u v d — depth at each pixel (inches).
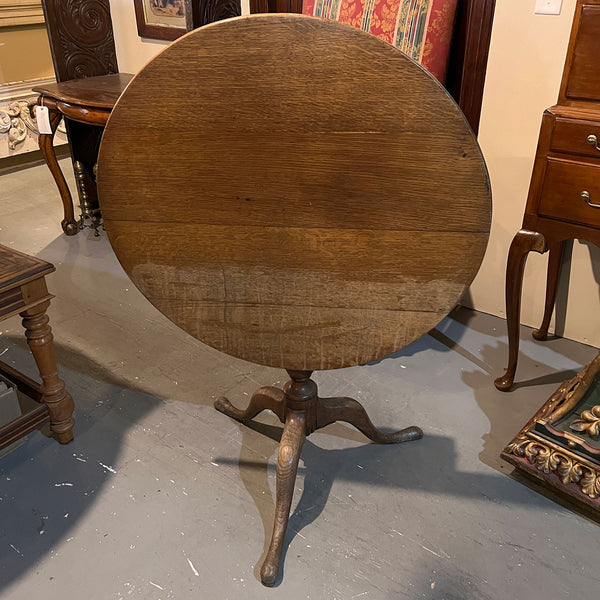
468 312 97.3
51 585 52.6
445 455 67.6
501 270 92.0
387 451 68.2
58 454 67.4
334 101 40.6
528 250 70.1
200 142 43.0
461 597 51.8
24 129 164.2
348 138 41.7
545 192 66.7
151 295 50.2
